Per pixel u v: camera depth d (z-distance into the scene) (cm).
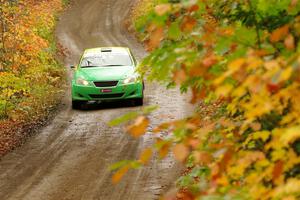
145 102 4675
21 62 5325
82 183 2664
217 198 736
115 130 3734
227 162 812
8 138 3700
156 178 2642
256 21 969
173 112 4125
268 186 792
